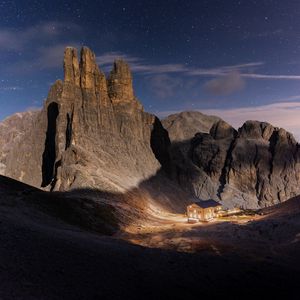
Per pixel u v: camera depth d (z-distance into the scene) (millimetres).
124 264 30578
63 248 29109
